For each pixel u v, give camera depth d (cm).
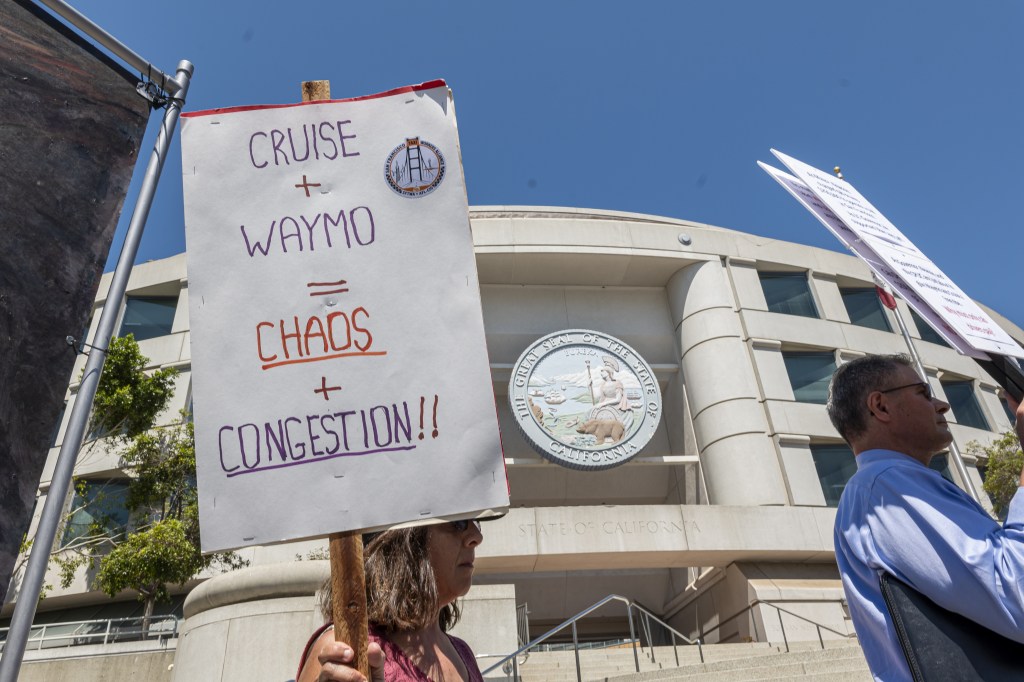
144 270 2617
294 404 208
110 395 1703
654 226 2602
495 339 2486
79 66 323
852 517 218
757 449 2248
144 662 1358
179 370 2364
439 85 248
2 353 251
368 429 205
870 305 2734
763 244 2686
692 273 2580
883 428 237
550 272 2553
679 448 2461
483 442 201
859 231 282
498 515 205
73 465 291
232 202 234
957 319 251
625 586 2373
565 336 2366
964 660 181
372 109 247
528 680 1109
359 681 165
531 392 2253
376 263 225
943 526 190
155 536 1555
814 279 2683
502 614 1142
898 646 198
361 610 180
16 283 264
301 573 1104
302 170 238
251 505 196
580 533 2030
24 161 285
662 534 2039
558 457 2155
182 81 368
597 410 2245
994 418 2591
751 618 1983
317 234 229
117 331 2503
